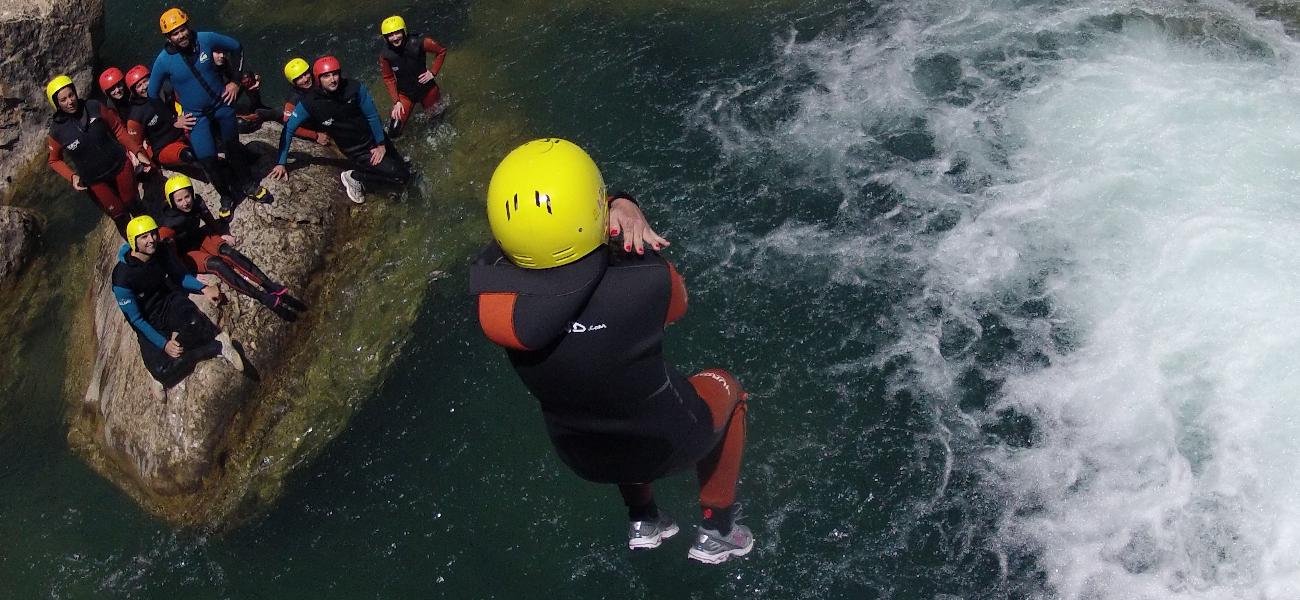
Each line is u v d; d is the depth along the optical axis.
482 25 10.88
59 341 9.02
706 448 3.90
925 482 6.08
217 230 8.16
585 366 3.25
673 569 5.91
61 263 9.74
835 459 6.25
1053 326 6.81
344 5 11.78
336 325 8.20
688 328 7.19
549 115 9.50
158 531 7.22
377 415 7.41
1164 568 5.57
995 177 7.89
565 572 6.14
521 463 6.80
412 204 9.01
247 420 7.64
